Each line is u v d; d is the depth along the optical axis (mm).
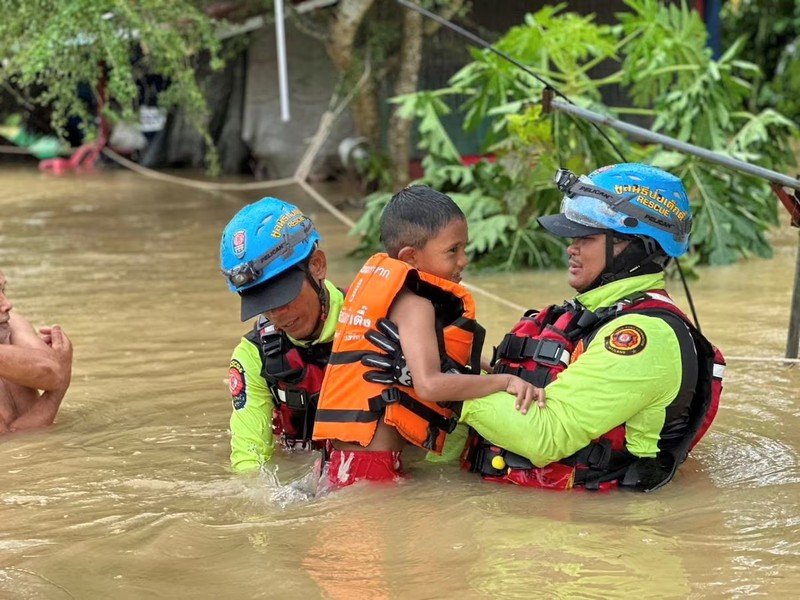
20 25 9156
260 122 15406
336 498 3479
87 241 10211
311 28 12055
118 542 3156
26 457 4059
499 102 8758
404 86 11508
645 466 3539
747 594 2695
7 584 2869
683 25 9109
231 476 3801
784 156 9188
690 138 8844
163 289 7715
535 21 8938
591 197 3615
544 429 3467
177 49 9492
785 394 4777
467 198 8680
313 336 3836
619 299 3639
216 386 5082
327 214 12031
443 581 2799
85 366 5500
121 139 18062
